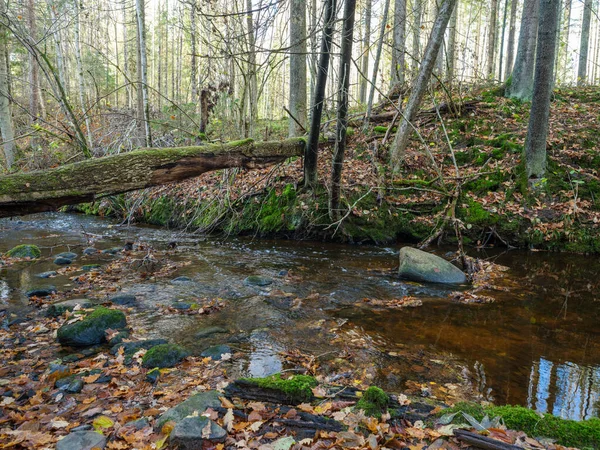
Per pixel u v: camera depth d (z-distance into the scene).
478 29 27.08
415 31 13.10
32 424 2.72
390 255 8.38
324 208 9.39
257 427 2.59
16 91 24.23
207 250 8.84
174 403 3.07
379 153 10.51
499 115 11.60
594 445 2.35
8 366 3.80
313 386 3.13
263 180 10.50
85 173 4.52
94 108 15.93
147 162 5.05
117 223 12.02
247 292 6.15
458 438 2.38
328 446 2.39
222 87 11.07
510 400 3.34
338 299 5.87
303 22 10.91
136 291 6.12
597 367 3.93
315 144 7.77
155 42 39.75
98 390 3.32
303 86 11.21
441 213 9.14
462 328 4.87
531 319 5.16
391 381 3.61
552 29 8.47
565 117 11.20
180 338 4.51
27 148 15.81
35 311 5.30
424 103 12.75
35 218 12.71
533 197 8.92
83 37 29.59
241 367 3.81
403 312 5.39
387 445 2.39
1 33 12.68
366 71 18.78
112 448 2.44
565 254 8.26
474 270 7.10
